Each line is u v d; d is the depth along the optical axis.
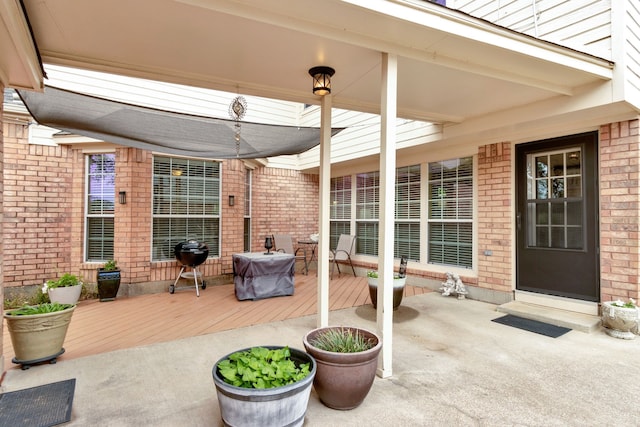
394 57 2.77
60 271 5.60
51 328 3.04
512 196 4.96
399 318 4.40
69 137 5.53
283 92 3.71
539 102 4.05
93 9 2.24
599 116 3.94
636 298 3.77
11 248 5.27
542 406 2.37
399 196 6.87
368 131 6.80
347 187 8.45
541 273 4.65
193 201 6.39
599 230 4.11
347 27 2.51
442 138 5.18
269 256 5.70
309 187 8.88
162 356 3.24
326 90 3.17
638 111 3.72
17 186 5.33
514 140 4.93
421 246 6.37
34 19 2.35
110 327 4.10
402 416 2.26
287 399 1.92
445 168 6.02
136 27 2.47
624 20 3.42
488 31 2.73
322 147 3.75
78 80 5.59
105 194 5.82
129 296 5.64
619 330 3.64
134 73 3.16
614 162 3.95
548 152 4.63
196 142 4.86
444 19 2.55
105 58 2.99
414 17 2.43
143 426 2.17
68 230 5.68
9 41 2.14
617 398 2.47
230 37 2.62
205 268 6.41
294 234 8.59
